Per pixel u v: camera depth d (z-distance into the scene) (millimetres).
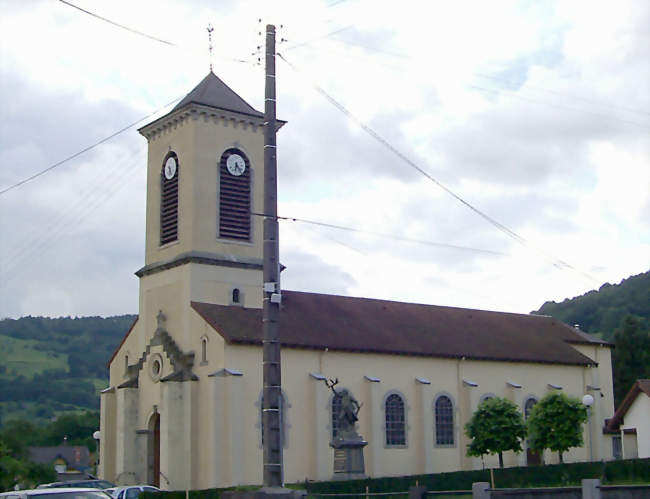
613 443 64312
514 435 53219
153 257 55062
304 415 50375
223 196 53594
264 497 21453
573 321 137500
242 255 53594
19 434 62812
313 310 55625
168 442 48125
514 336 63969
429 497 29609
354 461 46375
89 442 126938
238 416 47406
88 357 171500
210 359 49094
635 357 94312
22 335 178875
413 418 54906
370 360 53812
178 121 54531
